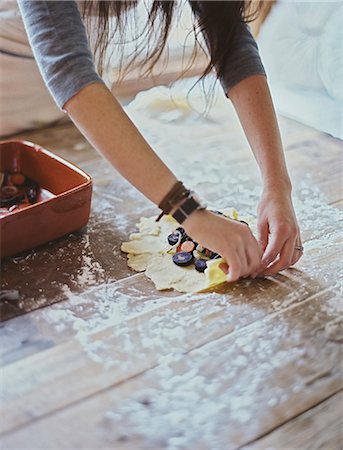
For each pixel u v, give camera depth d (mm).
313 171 1616
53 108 1812
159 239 1318
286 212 1172
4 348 1023
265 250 1192
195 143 1745
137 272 1223
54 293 1156
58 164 1398
